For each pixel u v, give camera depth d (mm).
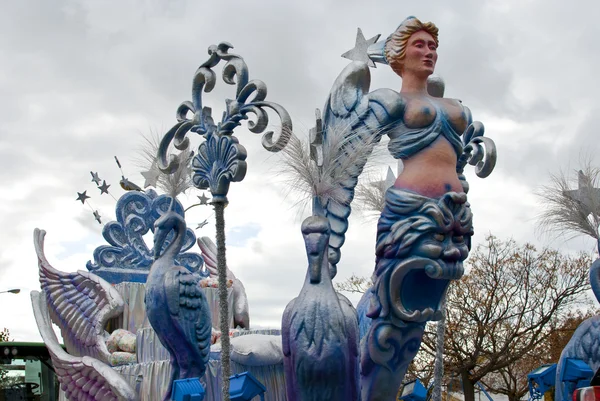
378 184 7492
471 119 7336
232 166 7551
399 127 6934
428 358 23141
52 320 12180
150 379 10242
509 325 23609
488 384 25797
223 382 7023
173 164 9031
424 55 7238
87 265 12914
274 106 7238
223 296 7254
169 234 10133
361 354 6949
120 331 11484
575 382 8586
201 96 8281
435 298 6875
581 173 9086
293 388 6461
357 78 7141
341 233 6844
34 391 15023
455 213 6715
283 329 6555
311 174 6906
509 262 24125
